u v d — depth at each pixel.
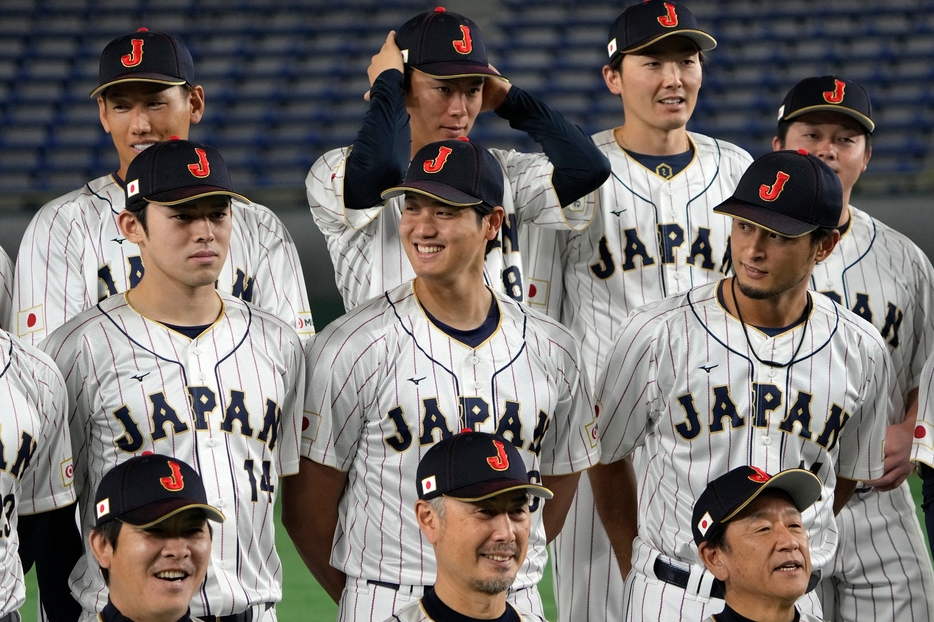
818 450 12.13
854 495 14.65
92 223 13.22
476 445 10.43
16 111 48.38
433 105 13.74
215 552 11.03
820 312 12.34
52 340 11.45
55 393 10.95
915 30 48.56
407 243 11.55
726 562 10.80
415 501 11.45
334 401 11.74
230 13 52.19
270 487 11.61
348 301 14.00
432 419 11.55
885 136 45.09
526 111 14.05
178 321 11.52
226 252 11.43
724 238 14.96
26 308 12.84
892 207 37.09
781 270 11.63
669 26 14.34
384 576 11.53
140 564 9.91
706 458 12.05
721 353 12.09
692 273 14.69
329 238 14.07
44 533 11.61
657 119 14.71
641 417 12.50
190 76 13.80
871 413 12.56
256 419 11.45
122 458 11.12
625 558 13.38
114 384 11.18
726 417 12.02
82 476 11.48
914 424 14.35
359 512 11.80
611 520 13.40
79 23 51.72
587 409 12.46
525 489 10.24
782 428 11.99
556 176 13.94
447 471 10.31
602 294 14.65
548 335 12.19
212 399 11.29
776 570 10.55
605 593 14.45
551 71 48.94
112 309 11.52
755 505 10.68
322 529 12.16
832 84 14.52
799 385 12.05
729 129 45.78
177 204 10.97
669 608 11.96
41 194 44.22
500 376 11.75
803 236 11.58
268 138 47.09
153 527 9.91
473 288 11.88
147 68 13.30
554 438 12.37
